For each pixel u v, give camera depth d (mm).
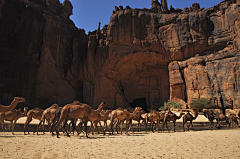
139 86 41188
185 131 14930
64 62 39281
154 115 13812
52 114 11531
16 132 13227
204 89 31656
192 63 33625
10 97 31562
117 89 39094
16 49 34125
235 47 31391
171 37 36000
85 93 38438
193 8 39438
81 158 5027
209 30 34938
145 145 7188
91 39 38812
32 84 34750
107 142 7773
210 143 7828
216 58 32000
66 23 41906
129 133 12961
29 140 7879
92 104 36844
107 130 15734
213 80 31359
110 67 38000
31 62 35125
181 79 34438
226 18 33375
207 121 23953
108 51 37938
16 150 5766
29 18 36438
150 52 36781
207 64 32562
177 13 38312
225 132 12969
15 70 33281
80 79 39781
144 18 37750
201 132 13227
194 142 8070
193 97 32469
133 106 42031
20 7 35688
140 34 37375
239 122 20766
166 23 36906
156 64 38406
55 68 37344
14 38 34406
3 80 31672
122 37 37250
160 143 7719
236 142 8141
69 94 39000
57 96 37156
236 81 29234
